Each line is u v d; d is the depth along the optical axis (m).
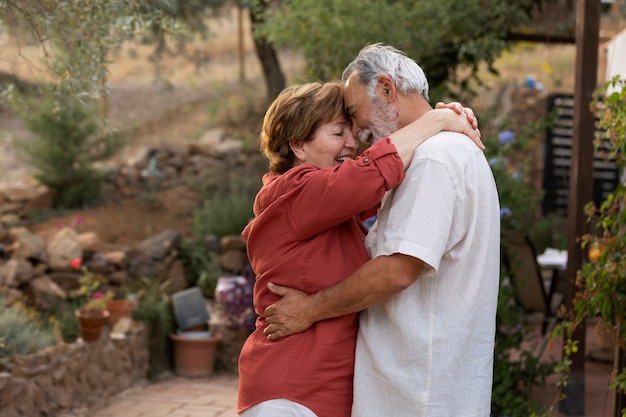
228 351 6.60
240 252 7.87
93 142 9.29
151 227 8.77
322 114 2.39
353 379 2.33
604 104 3.89
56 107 4.13
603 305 3.62
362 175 2.21
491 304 2.30
